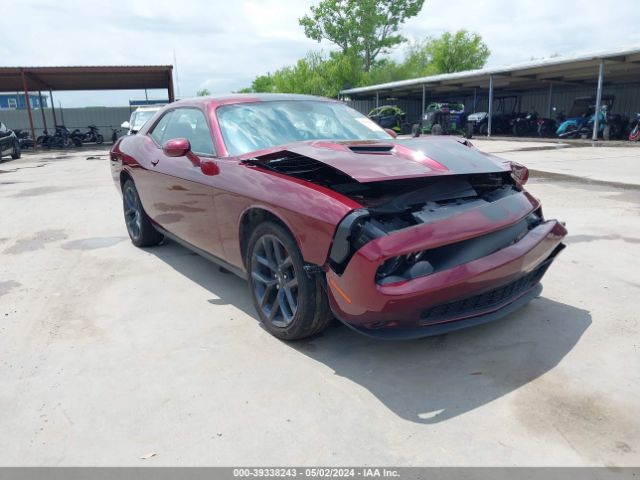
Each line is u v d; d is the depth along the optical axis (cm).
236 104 387
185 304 362
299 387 251
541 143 1958
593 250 455
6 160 1867
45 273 438
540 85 2945
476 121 2680
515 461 196
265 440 213
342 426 220
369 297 235
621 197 707
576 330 300
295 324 283
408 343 293
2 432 223
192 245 398
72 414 235
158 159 425
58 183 1062
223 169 331
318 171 301
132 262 466
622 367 259
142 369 273
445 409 230
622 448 200
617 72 2289
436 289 232
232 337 308
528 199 307
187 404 240
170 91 2567
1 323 335
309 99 419
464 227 248
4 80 2622
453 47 4775
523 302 295
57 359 286
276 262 296
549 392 240
